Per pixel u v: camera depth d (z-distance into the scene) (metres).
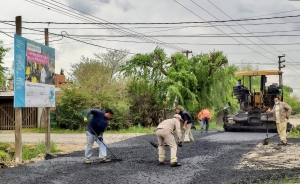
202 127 23.94
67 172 10.15
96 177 9.48
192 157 12.70
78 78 49.31
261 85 24.00
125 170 10.40
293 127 23.83
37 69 13.37
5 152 15.95
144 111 31.67
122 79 32.41
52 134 26.39
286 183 8.87
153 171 10.24
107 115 11.57
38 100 13.44
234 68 34.03
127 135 23.94
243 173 9.95
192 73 32.59
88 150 11.54
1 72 24.11
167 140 11.05
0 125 32.19
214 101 33.31
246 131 23.92
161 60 32.28
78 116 29.45
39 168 10.83
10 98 31.81
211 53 33.28
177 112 16.94
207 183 8.79
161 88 31.98
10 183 8.91
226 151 14.10
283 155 13.01
